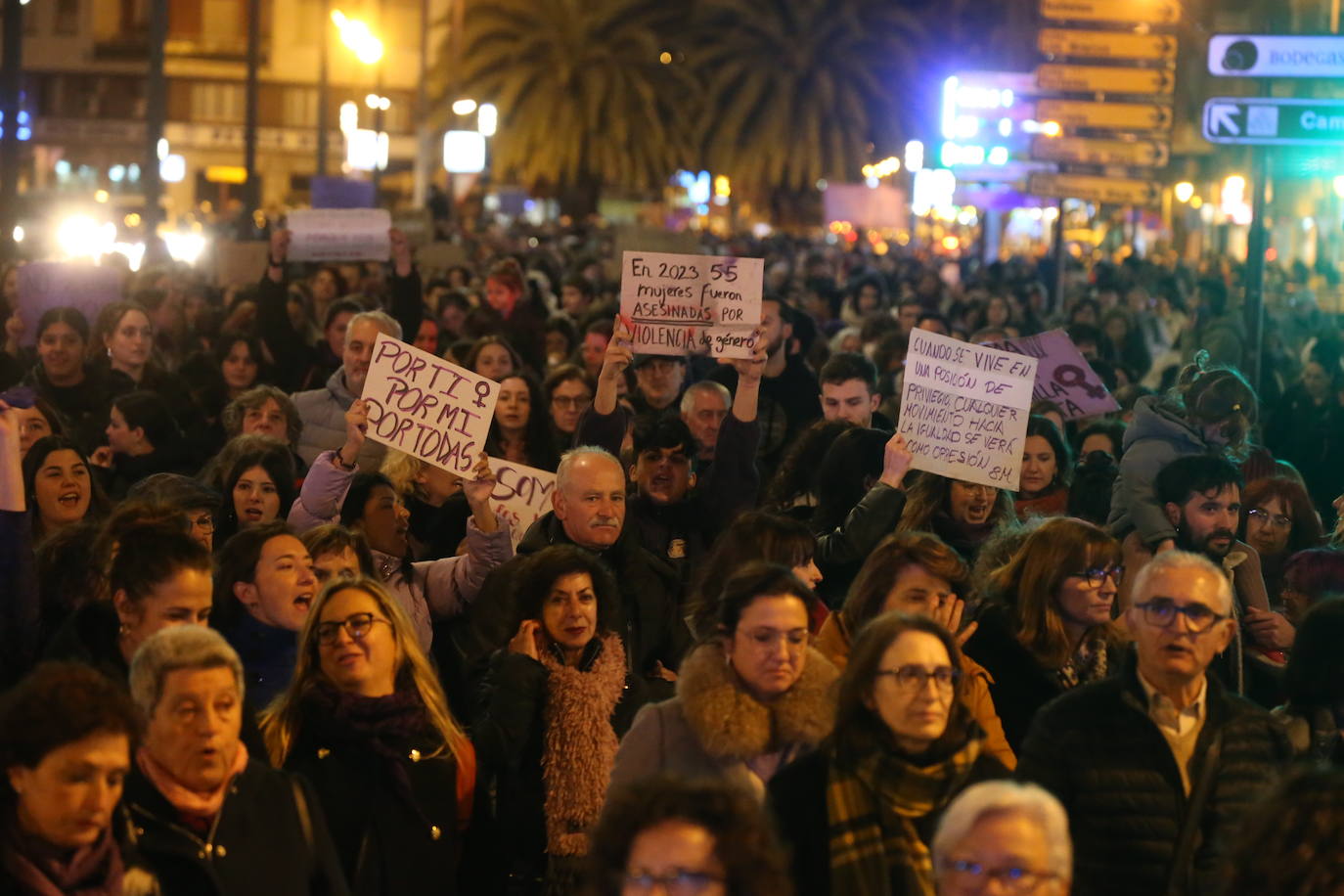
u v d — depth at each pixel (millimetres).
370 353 12469
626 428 11578
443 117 90000
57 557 8242
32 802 5035
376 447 12500
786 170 94750
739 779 6242
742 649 6285
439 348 18703
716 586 7668
